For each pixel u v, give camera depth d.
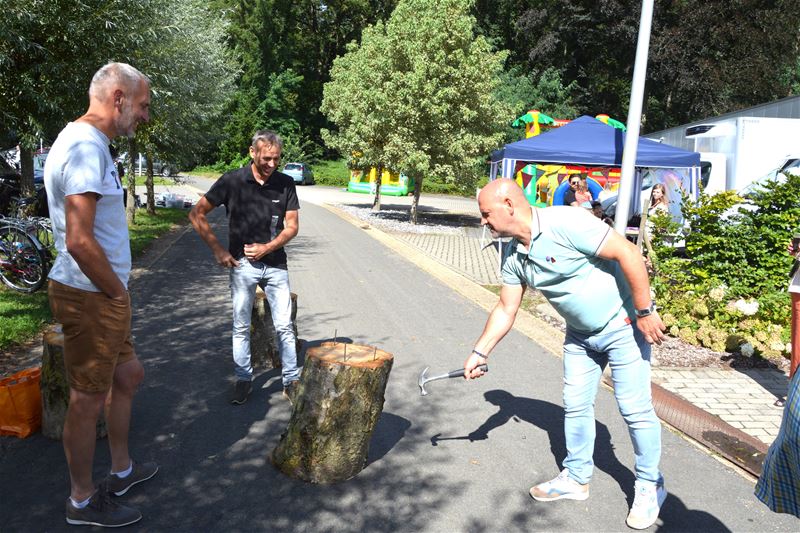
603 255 3.06
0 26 7.43
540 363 5.98
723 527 3.30
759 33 34.12
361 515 3.25
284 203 4.52
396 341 6.46
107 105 2.92
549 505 3.45
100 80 2.90
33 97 8.02
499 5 45.62
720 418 4.86
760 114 16.14
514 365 5.88
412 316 7.59
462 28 18.20
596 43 40.75
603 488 3.66
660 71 36.91
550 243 3.10
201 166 49.06
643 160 11.71
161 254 11.46
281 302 4.61
